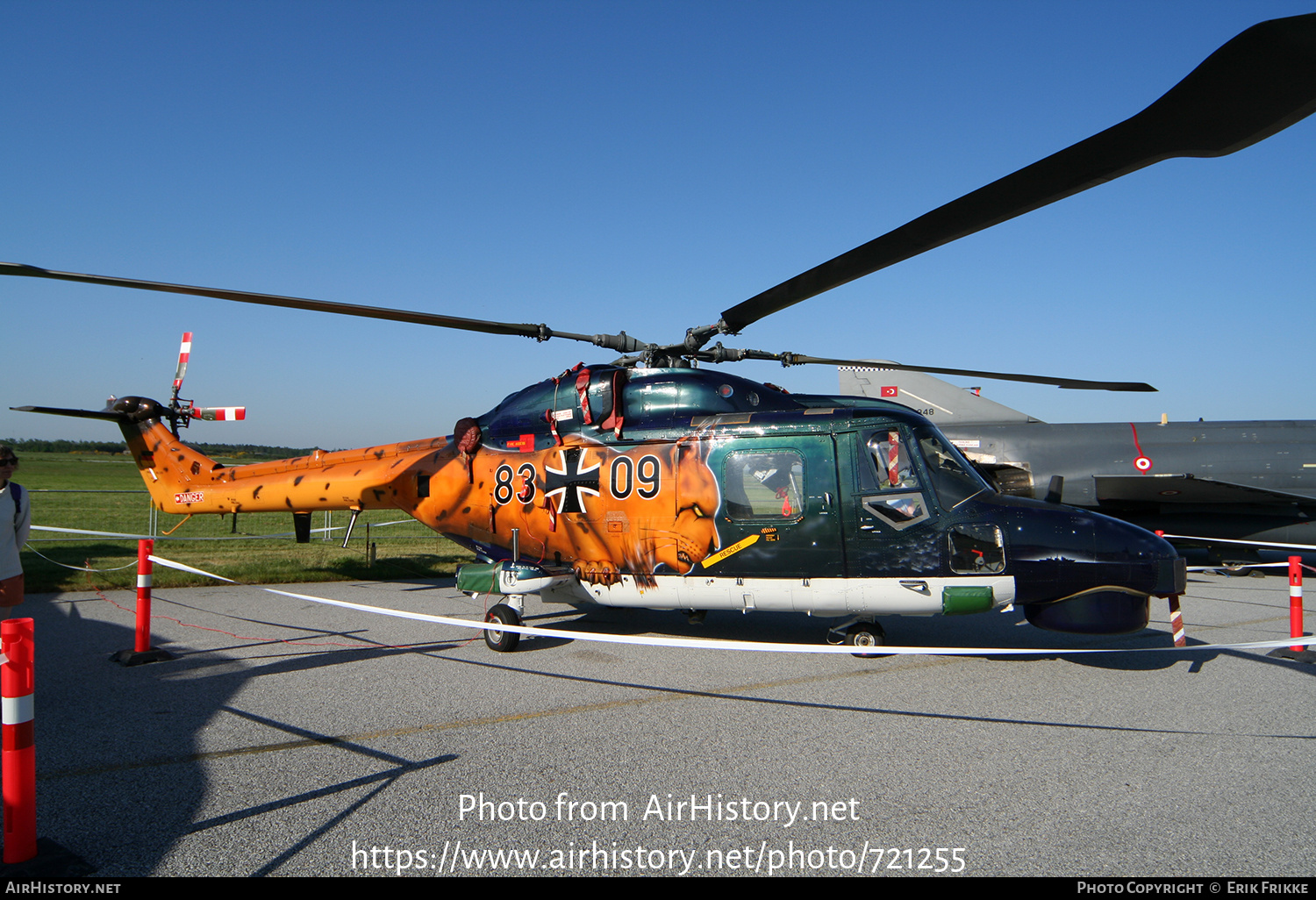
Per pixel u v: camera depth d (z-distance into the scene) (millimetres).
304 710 5184
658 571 6879
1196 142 3004
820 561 6328
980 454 13609
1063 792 3859
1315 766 4191
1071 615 6043
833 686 5789
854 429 6414
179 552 15359
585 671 6250
